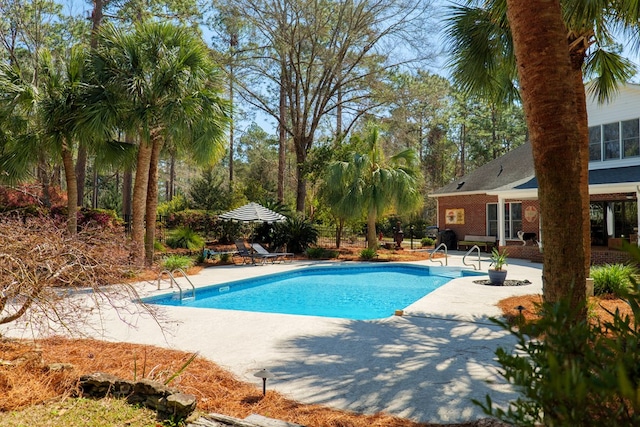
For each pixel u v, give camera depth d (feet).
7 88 34.42
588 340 5.54
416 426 10.84
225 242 76.28
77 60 37.50
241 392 13.14
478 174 80.79
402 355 16.81
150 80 37.81
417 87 79.82
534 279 38.63
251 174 136.46
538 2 12.17
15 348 15.70
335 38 76.74
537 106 12.15
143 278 37.60
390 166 64.80
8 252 12.66
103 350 17.19
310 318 23.62
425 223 110.73
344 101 82.58
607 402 5.08
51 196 57.57
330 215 71.67
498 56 26.84
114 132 40.91
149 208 41.75
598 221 59.62
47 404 11.80
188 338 19.40
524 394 5.46
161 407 11.40
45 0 64.69
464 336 19.70
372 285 42.83
